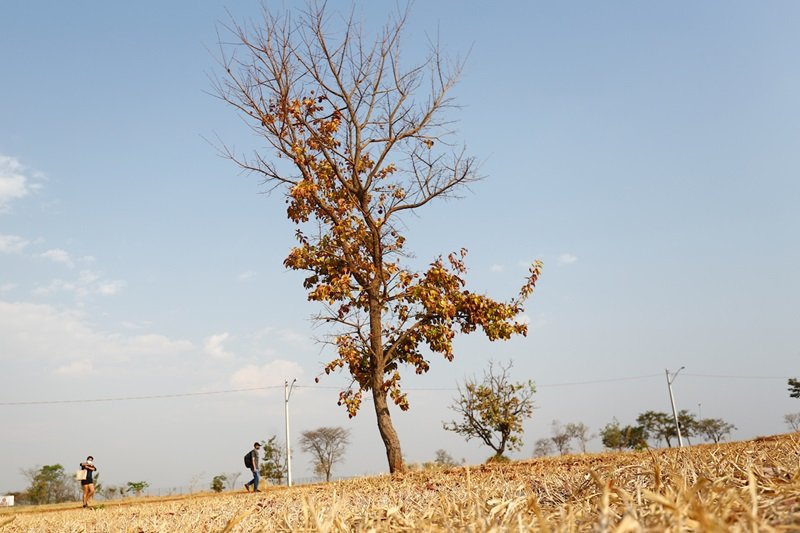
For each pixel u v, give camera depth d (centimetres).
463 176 2339
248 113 2291
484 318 2245
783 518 206
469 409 3083
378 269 2255
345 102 2322
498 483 576
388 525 312
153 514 893
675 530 199
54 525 741
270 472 5212
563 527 233
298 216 2308
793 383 5159
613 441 5131
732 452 509
